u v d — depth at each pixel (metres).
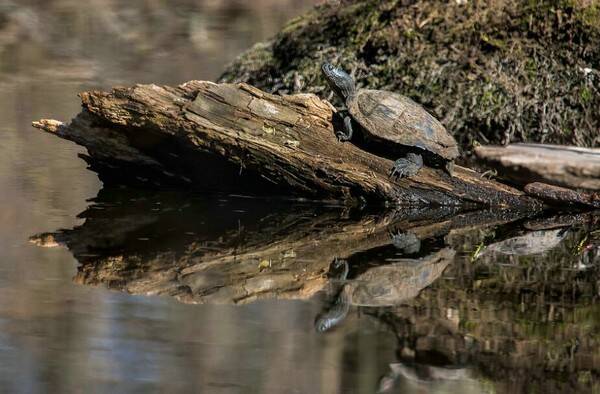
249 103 10.51
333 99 13.00
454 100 12.46
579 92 12.23
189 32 20.92
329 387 6.02
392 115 10.66
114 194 10.89
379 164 10.69
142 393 5.94
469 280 7.98
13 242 8.91
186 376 6.18
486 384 6.06
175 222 9.84
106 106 10.36
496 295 7.58
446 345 6.55
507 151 11.21
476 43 12.83
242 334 6.75
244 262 8.45
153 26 21.39
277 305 7.32
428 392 5.87
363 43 13.33
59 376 6.13
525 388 5.90
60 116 13.98
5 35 20.33
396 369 6.22
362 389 6.04
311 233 9.53
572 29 12.49
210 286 7.77
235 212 10.35
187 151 10.68
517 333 6.77
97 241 9.02
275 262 8.45
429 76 12.70
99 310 7.18
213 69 17.47
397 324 6.95
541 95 12.29
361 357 6.39
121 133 10.77
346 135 10.68
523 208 10.74
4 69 17.31
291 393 5.95
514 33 12.76
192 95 10.41
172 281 7.88
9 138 12.91
